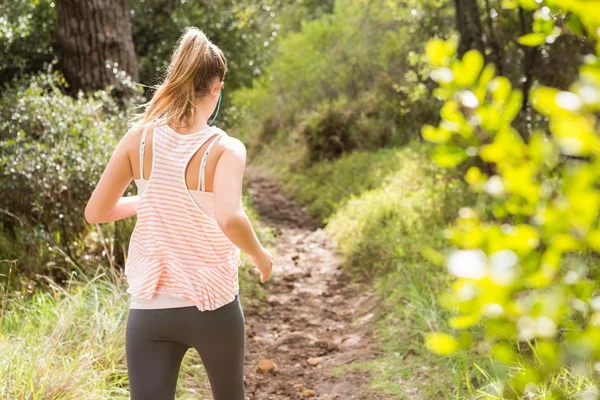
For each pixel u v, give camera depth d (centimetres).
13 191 560
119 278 498
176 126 241
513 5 177
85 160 572
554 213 110
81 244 565
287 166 1464
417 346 452
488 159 116
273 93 1928
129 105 711
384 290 585
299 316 597
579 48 848
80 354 380
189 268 235
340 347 511
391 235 703
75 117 609
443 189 770
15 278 509
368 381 434
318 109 1471
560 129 101
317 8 2542
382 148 1295
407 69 1371
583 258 316
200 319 234
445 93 128
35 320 431
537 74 916
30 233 541
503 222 584
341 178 1165
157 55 1000
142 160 239
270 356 504
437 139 132
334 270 727
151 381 235
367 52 1636
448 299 122
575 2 103
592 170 106
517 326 118
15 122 597
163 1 1041
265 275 247
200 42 245
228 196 226
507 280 110
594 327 116
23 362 354
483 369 381
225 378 247
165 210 235
